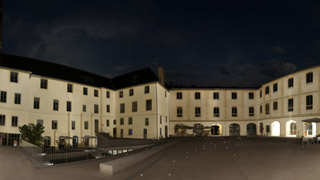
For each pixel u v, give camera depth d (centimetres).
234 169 1346
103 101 4747
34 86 3747
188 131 4962
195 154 1914
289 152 1861
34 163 1597
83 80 4619
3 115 3184
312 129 3447
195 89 5031
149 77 4606
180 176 1231
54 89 4006
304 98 3578
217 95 5028
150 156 1867
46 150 2791
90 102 4559
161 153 2017
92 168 1420
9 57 3747
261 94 4828
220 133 4972
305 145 2389
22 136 3150
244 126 4950
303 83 3612
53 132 3922
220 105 4997
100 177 1204
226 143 2816
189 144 2791
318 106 3347
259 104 4912
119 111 4859
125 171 1336
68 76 4397
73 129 4222
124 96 4809
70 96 4228
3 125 3172
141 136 4400
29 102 3638
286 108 3928
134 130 4528
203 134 4881
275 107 4222
